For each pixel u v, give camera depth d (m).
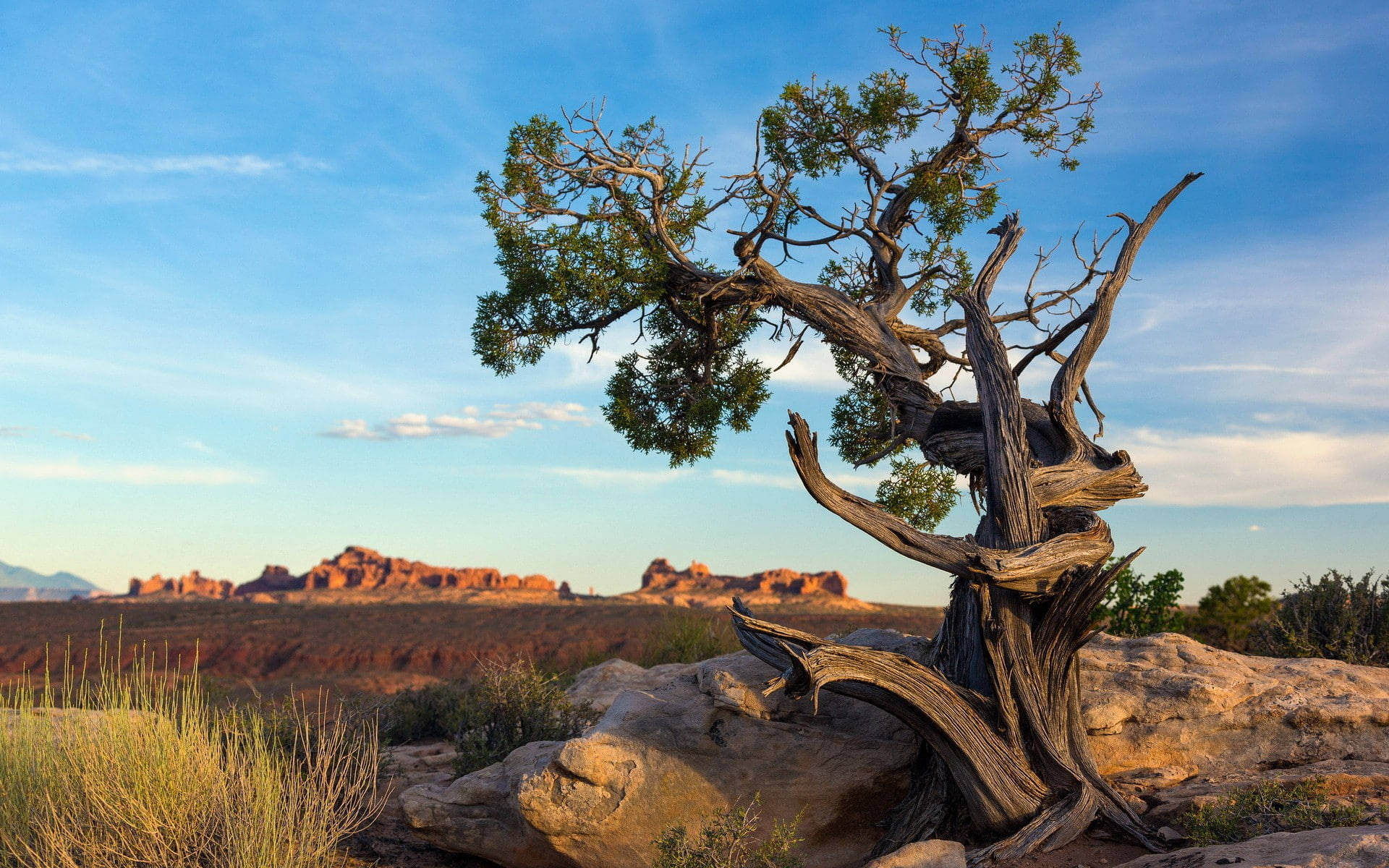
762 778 7.93
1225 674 9.16
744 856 6.93
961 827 7.78
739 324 12.61
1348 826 6.22
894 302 11.15
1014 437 8.29
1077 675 8.14
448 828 8.44
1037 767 7.67
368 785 9.61
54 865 6.02
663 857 6.71
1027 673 7.76
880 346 10.44
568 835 7.74
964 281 12.62
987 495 8.42
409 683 34.94
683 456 13.61
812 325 10.73
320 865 6.91
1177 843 7.18
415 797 8.66
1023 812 7.43
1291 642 13.27
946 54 11.54
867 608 152.88
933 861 6.44
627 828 7.71
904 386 10.27
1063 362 9.45
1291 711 8.74
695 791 7.83
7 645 60.31
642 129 11.18
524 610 101.31
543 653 65.19
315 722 10.16
